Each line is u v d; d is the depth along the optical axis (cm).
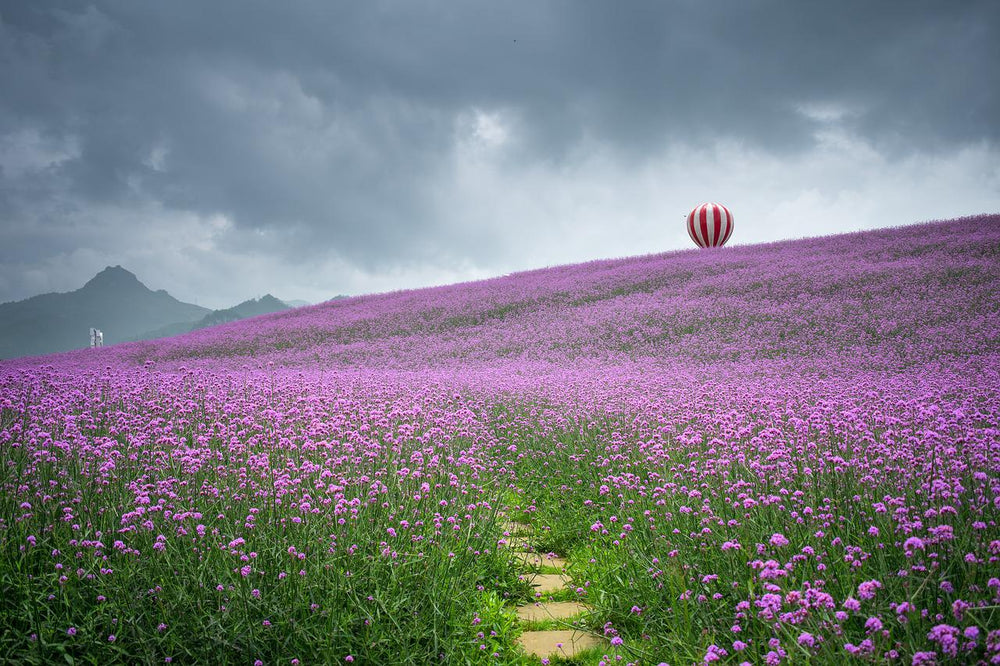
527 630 479
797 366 1775
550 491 847
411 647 407
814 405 935
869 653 292
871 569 391
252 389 1041
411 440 755
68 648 363
